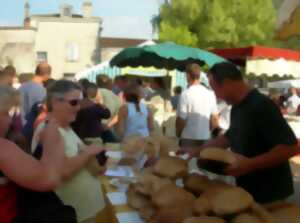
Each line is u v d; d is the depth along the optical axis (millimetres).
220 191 1646
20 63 31781
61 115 2326
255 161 1969
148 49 6309
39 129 2133
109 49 35500
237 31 23875
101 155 2781
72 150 2305
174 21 25078
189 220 1527
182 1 24625
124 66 8398
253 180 2227
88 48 34656
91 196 2355
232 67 2320
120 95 6684
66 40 34344
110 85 6648
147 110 4867
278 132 2068
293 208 1659
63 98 2309
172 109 8594
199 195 1850
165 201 1797
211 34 24000
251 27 23547
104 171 2756
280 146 2037
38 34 33875
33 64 32156
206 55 6125
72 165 2201
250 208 1554
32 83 5328
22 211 1750
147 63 8305
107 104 5879
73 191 2268
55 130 2018
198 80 4785
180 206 1744
